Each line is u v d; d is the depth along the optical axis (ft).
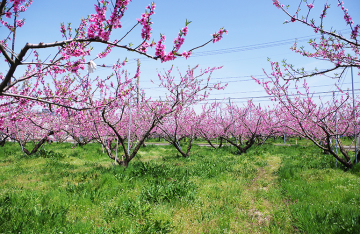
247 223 16.48
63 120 42.45
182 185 23.03
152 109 36.22
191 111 59.31
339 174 27.25
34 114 35.42
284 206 18.88
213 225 15.87
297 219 16.26
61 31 13.61
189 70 38.11
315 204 18.24
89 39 10.96
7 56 10.25
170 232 14.74
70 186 22.67
